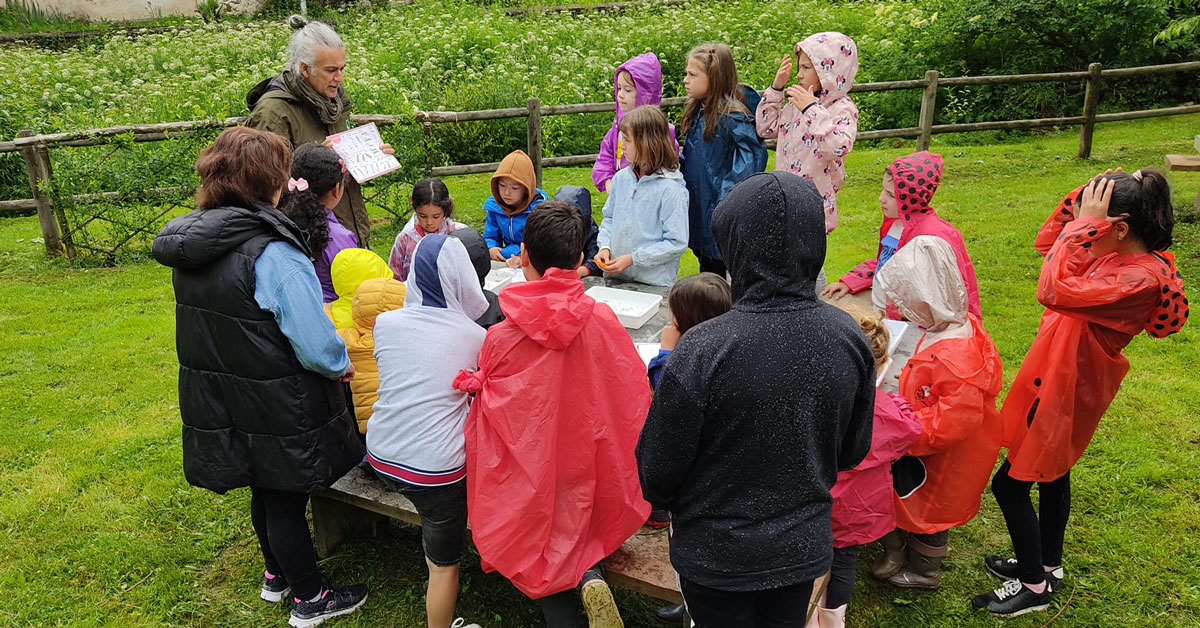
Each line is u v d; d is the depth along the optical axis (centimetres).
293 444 244
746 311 172
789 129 423
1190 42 970
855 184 814
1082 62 1038
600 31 1288
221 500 346
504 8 1627
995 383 254
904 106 1031
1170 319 239
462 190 850
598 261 382
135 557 310
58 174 653
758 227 168
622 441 228
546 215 221
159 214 686
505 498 221
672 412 171
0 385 452
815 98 405
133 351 498
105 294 596
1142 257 242
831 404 173
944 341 263
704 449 177
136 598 291
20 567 306
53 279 631
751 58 1135
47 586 297
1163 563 292
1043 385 257
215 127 671
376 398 278
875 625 273
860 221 698
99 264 668
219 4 1938
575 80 1012
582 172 905
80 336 520
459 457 238
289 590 290
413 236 380
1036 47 1037
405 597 288
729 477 176
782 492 175
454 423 239
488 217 437
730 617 186
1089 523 315
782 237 167
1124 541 303
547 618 237
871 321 254
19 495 350
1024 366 269
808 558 178
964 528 319
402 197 755
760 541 175
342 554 307
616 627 224
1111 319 242
